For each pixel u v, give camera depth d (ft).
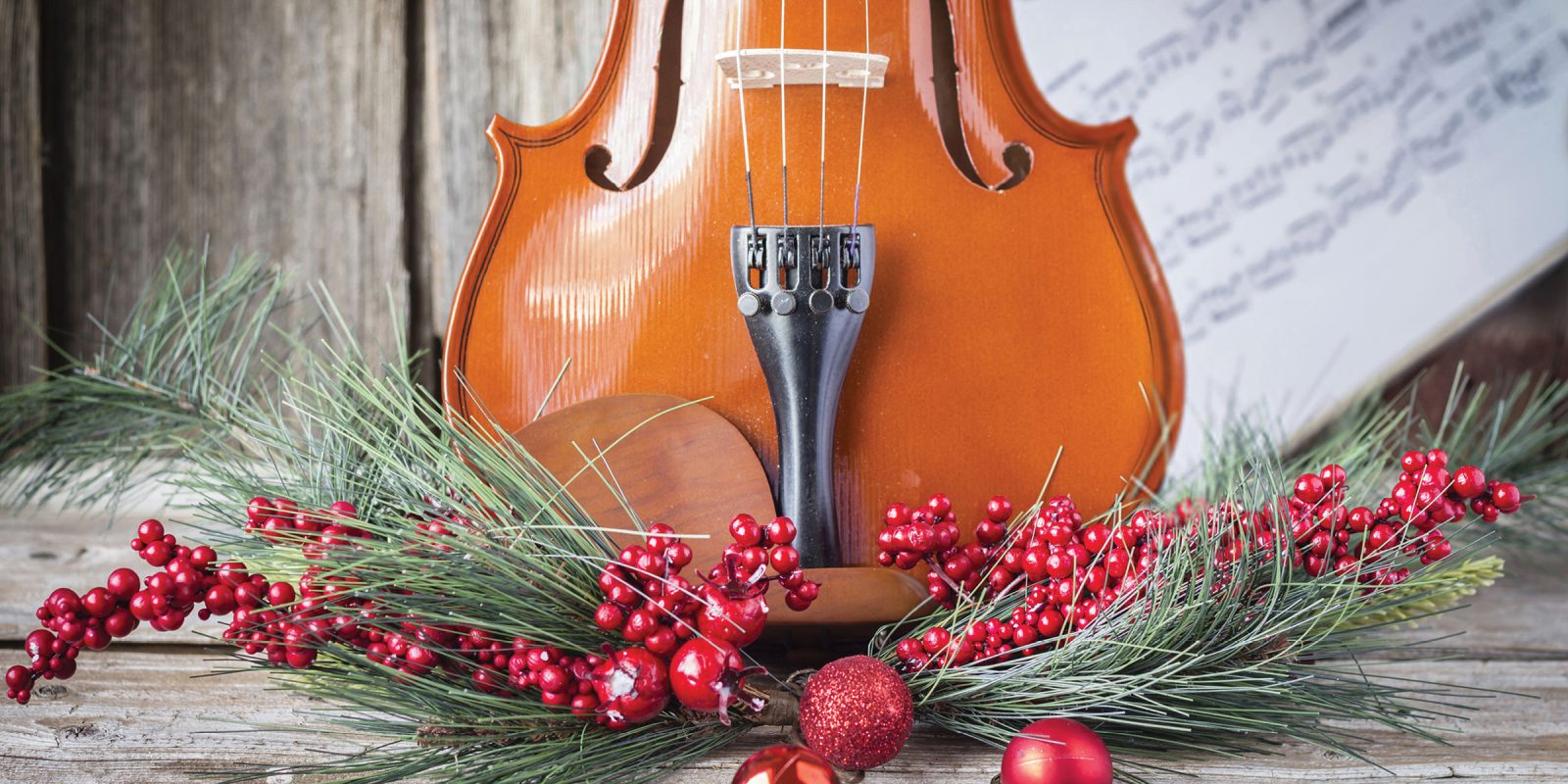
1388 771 1.77
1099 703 1.71
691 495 1.91
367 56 2.56
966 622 1.80
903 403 1.97
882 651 1.80
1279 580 1.72
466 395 1.96
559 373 1.97
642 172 1.97
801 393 1.89
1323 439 2.68
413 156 2.60
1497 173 2.64
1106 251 2.00
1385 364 2.68
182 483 1.92
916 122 1.97
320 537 1.71
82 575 2.17
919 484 1.97
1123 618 1.72
